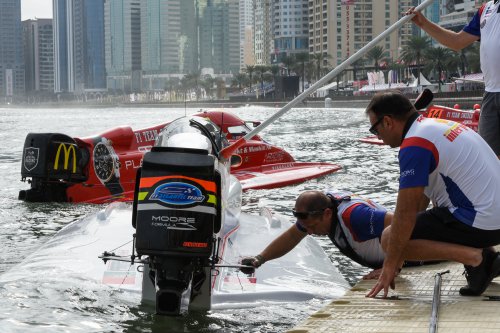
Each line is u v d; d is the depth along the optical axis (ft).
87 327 15.92
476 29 20.70
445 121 15.71
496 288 16.34
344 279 20.97
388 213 18.20
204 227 15.83
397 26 22.74
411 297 15.96
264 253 18.70
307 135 109.50
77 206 39.81
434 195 15.88
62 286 18.69
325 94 514.27
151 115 328.49
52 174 40.42
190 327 16.07
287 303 18.02
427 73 396.16
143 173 16.25
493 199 15.31
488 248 15.75
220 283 18.47
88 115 359.05
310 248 23.29
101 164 41.78
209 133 21.83
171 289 15.58
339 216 18.51
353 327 13.67
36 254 21.89
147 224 15.78
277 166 53.62
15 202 41.06
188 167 16.07
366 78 522.88
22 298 17.80
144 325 16.11
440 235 15.69
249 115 247.50
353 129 126.52
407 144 15.31
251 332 15.88
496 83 19.70
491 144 19.99
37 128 167.73
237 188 25.31
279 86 547.08
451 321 13.58
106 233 23.77
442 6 628.28
